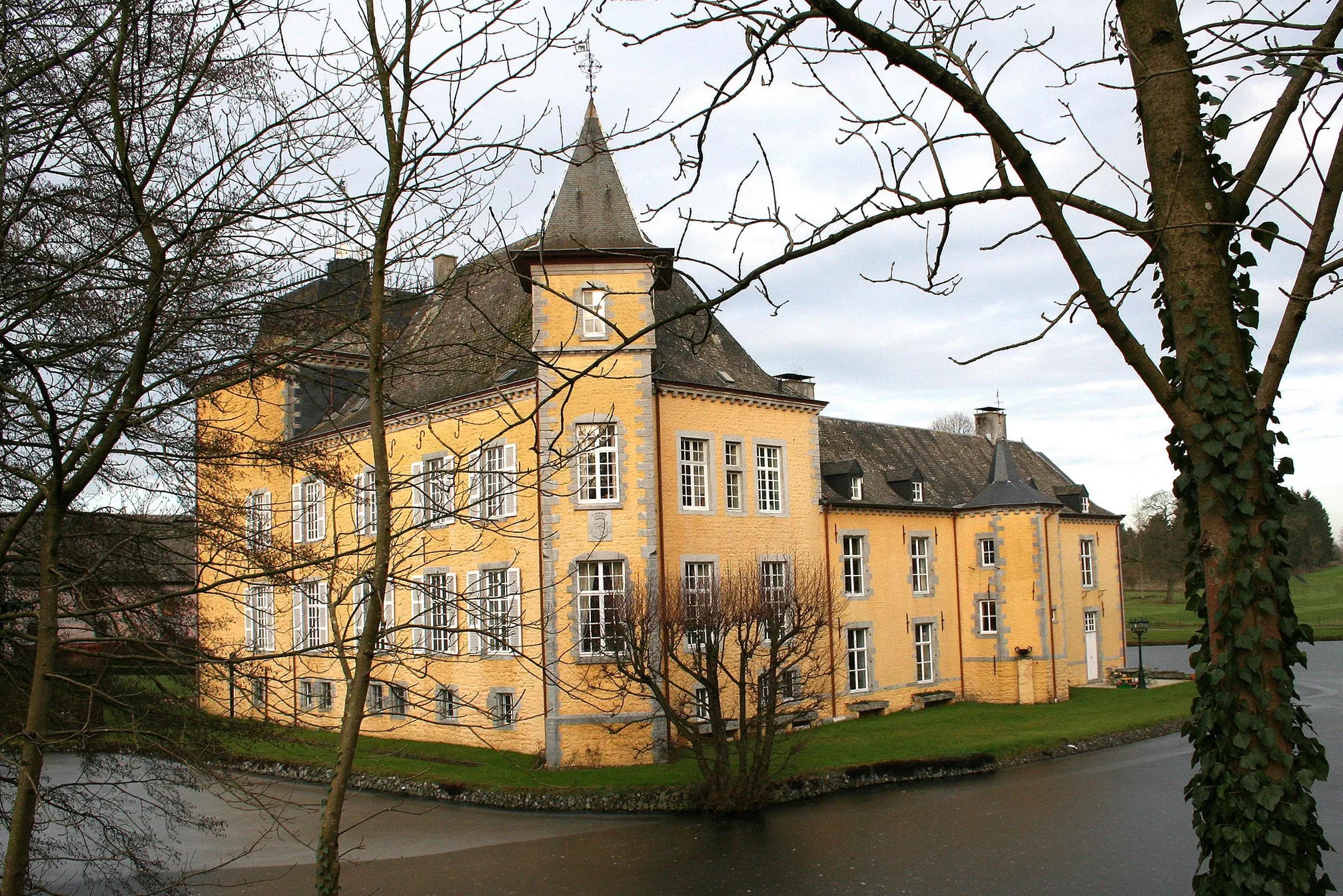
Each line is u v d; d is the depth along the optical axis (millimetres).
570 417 25266
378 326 8344
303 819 22219
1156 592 94875
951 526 37719
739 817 20906
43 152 9867
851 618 32906
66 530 12508
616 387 25500
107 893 16859
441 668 28516
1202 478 6426
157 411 9898
